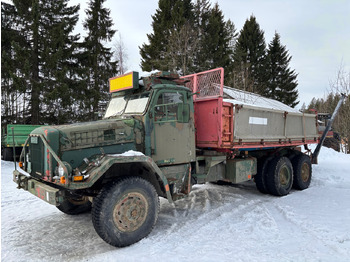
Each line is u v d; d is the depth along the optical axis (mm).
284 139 6684
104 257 3299
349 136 16891
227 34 24906
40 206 5750
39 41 17625
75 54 19141
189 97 4973
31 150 4109
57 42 17156
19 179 4273
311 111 8438
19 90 15867
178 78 4914
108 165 3461
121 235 3559
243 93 11898
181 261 3105
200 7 23453
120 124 4109
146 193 3848
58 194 3408
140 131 4281
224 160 5570
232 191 7023
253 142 5770
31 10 17109
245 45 28172
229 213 5035
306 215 4699
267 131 6215
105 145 3941
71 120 19016
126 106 4820
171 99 4672
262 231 4070
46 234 4211
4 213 5273
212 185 7797
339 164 10250
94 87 20797
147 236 3938
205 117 5312
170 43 18781
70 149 3672
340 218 4410
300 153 7367
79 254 3492
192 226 4391
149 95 4414
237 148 5539
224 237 3854
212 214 5035
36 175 3941
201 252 3342
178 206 5637
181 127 4773
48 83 17484
